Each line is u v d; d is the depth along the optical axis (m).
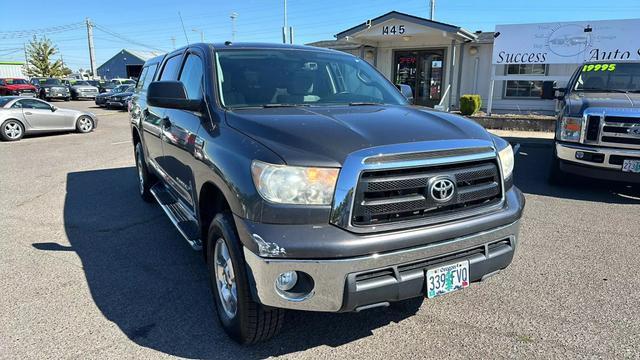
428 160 2.56
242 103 3.42
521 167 8.91
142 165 6.21
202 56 3.88
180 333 3.10
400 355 2.85
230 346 2.96
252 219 2.46
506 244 2.95
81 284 3.84
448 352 2.88
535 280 3.89
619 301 3.52
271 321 2.74
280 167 2.41
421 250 2.54
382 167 2.44
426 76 18.53
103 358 2.82
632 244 4.73
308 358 2.83
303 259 2.37
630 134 6.13
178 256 4.46
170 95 3.34
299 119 2.89
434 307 3.44
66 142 13.65
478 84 17.86
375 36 16.50
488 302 3.51
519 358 2.81
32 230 5.27
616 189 7.15
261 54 3.96
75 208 6.18
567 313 3.35
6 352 2.87
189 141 3.53
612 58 13.41
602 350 2.89
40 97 37.25
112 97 27.09
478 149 2.78
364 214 2.43
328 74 4.00
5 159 10.52
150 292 3.70
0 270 4.13
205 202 3.32
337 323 3.23
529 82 17.05
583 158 6.48
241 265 2.62
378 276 2.48
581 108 6.60
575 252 4.50
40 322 3.23
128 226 5.38
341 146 2.49
